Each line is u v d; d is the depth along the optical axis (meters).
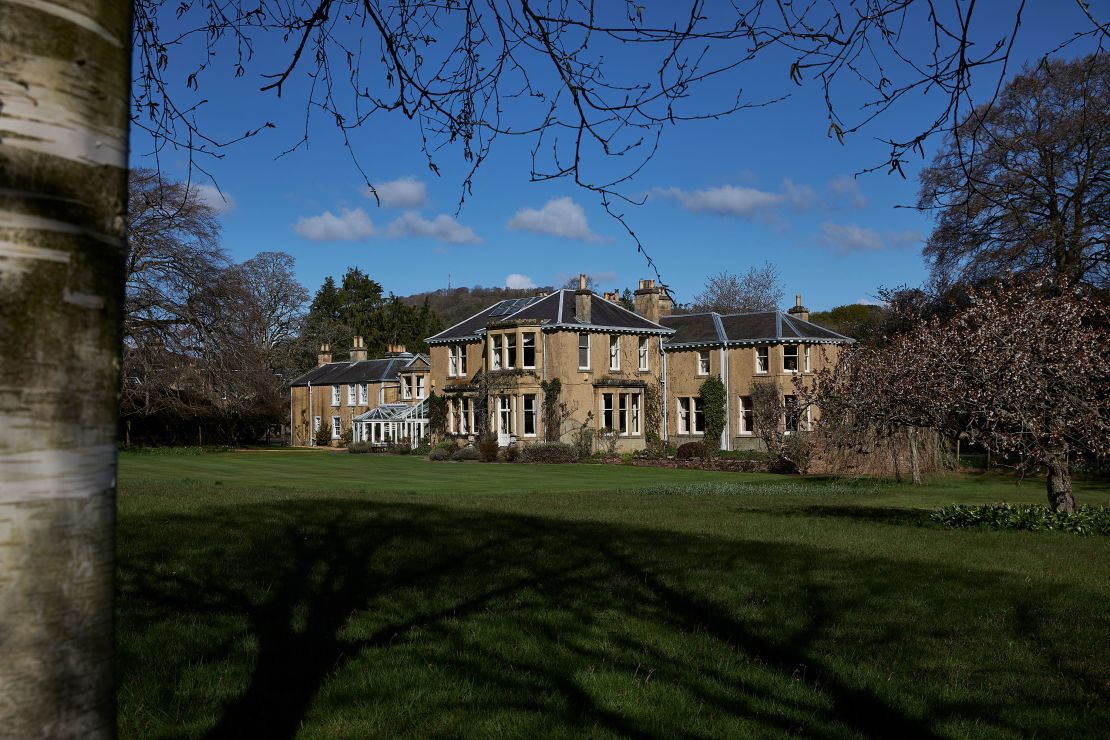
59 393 1.34
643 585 8.37
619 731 4.53
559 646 6.10
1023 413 13.66
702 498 20.42
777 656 6.00
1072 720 4.79
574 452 37.81
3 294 1.29
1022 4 3.30
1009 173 26.44
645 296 45.47
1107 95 24.11
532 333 40.31
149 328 36.47
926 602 7.75
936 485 26.05
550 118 4.07
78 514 1.36
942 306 30.09
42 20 1.36
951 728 4.64
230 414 44.47
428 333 71.81
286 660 5.64
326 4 3.89
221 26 4.25
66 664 1.35
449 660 5.70
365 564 9.19
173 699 4.88
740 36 3.64
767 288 66.81
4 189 1.29
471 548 10.45
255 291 57.19
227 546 10.10
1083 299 15.99
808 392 21.11
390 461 37.94
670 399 44.19
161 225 31.56
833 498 21.30
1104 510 15.80
